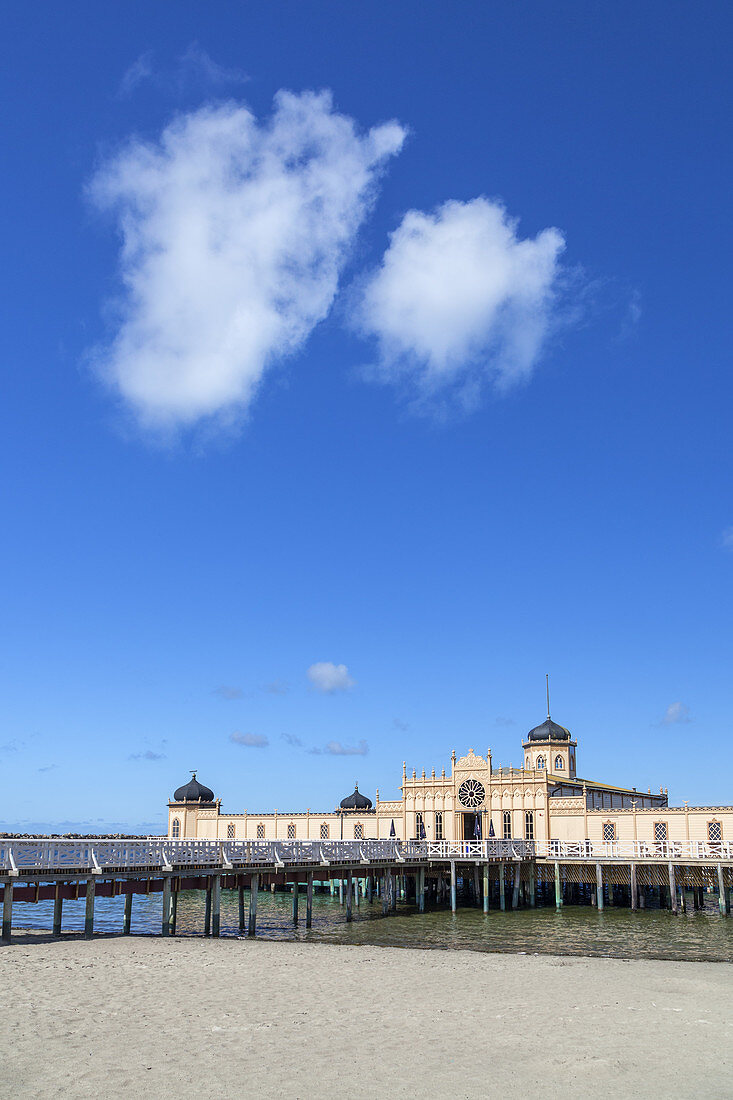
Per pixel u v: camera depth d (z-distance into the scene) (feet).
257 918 200.13
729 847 228.63
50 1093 56.13
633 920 199.62
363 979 100.27
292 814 329.72
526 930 176.86
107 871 141.08
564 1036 73.72
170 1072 61.05
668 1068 64.49
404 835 287.48
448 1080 60.70
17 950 117.29
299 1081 59.82
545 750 304.50
